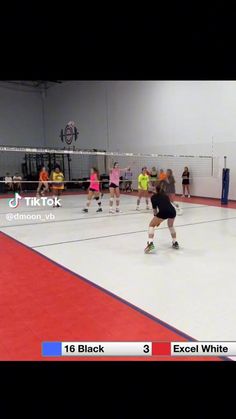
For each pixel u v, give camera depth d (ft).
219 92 47.52
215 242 23.12
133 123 62.95
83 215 35.70
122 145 66.08
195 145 51.93
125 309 13.03
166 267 18.01
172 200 34.14
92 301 13.80
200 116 50.62
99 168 72.18
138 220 32.14
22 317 12.42
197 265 18.28
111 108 67.46
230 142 46.83
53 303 13.64
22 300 13.96
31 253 21.01
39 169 76.84
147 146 60.70
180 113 53.72
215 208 40.22
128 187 64.34
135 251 21.13
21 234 26.68
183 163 54.29
